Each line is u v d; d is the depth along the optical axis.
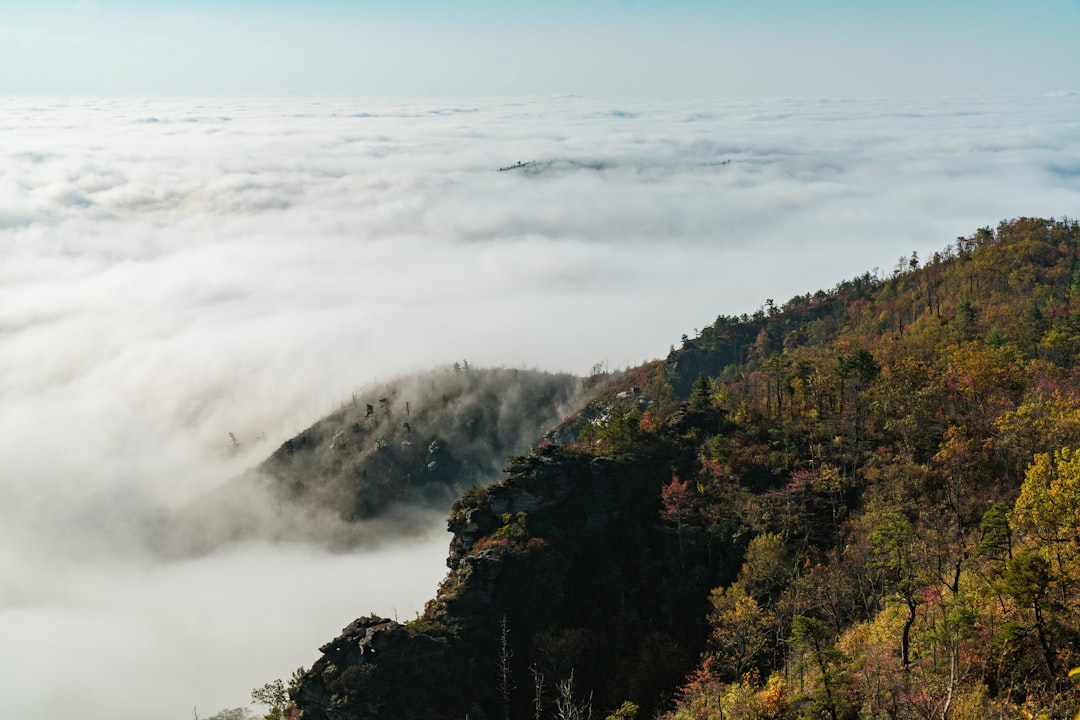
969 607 64.62
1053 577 57.00
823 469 108.62
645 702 92.62
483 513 116.06
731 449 119.94
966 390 115.44
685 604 104.06
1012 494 91.06
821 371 136.50
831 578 88.19
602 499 117.38
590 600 107.50
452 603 103.12
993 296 192.62
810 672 72.69
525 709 94.75
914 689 60.09
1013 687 55.81
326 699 92.75
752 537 104.31
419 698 93.12
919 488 98.75
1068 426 92.94
